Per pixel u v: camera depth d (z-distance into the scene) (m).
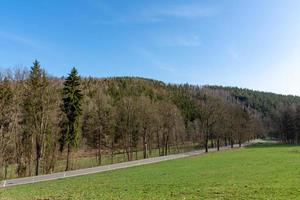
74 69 70.62
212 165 54.53
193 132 155.75
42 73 61.69
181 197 23.86
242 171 42.16
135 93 179.38
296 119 168.12
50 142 67.50
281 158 63.09
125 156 107.19
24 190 32.03
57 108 66.38
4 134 57.44
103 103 97.75
